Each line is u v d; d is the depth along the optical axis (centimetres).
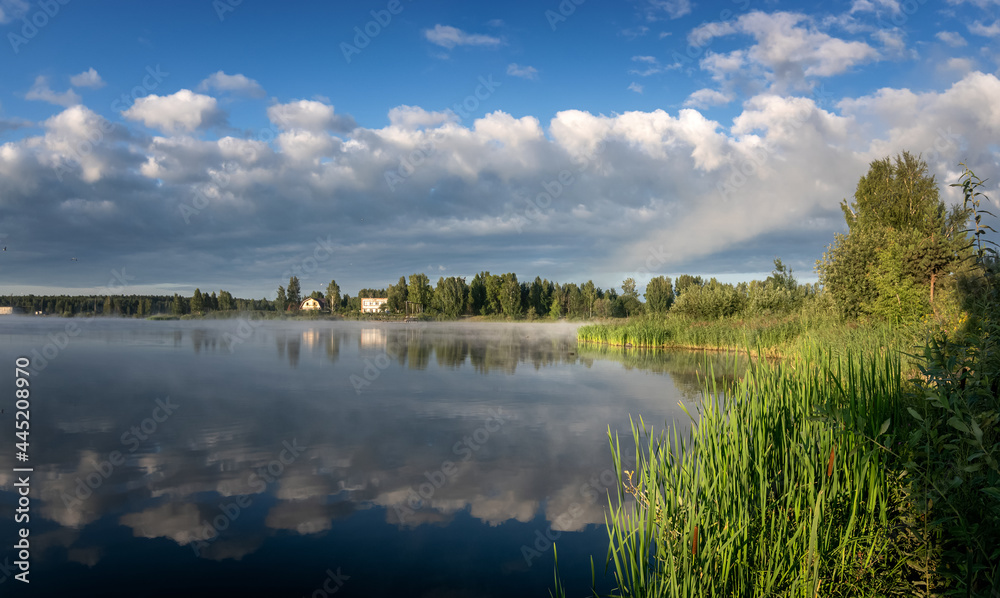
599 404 1094
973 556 268
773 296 3100
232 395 1180
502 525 496
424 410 1027
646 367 1791
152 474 632
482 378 1492
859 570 315
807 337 520
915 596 301
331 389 1277
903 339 751
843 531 335
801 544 323
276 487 591
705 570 308
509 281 8631
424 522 502
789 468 385
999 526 264
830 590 312
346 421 926
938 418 315
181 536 469
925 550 301
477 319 8800
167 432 837
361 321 7931
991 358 281
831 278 2297
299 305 9631
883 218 2462
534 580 393
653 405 1087
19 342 2612
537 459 704
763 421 402
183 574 402
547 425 902
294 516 512
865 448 340
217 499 556
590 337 3444
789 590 308
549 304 9000
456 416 977
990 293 334
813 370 456
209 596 370
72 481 607
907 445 315
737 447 374
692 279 5212
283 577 398
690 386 1346
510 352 2416
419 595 371
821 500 310
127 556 429
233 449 745
